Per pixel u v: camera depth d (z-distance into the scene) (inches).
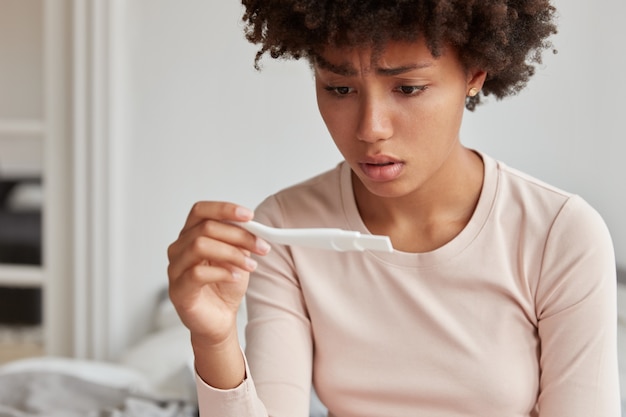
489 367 51.4
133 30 123.3
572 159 104.3
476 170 54.1
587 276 50.3
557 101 104.3
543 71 104.2
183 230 46.3
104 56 123.5
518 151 105.8
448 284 52.6
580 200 52.2
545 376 50.7
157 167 124.3
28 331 134.5
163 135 123.6
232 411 47.6
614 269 51.3
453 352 52.1
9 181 132.4
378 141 45.8
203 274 44.8
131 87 123.9
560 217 51.6
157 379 101.5
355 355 53.6
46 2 126.3
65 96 127.8
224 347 47.3
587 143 103.7
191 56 121.6
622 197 102.5
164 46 122.4
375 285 53.5
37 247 133.0
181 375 95.3
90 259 127.6
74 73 125.0
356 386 53.4
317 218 56.1
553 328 50.7
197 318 46.0
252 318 55.0
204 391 47.9
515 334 51.9
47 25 126.9
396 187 47.1
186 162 123.3
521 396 51.4
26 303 134.0
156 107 123.4
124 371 105.8
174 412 89.0
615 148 102.6
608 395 49.0
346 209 55.3
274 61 119.0
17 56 130.8
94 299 128.0
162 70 122.7
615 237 102.7
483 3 45.9
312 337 55.5
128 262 127.1
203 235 45.0
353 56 44.7
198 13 121.0
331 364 54.1
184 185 123.6
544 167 105.4
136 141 124.6
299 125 119.0
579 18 102.9
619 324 89.7
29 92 130.9
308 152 119.1
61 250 130.5
